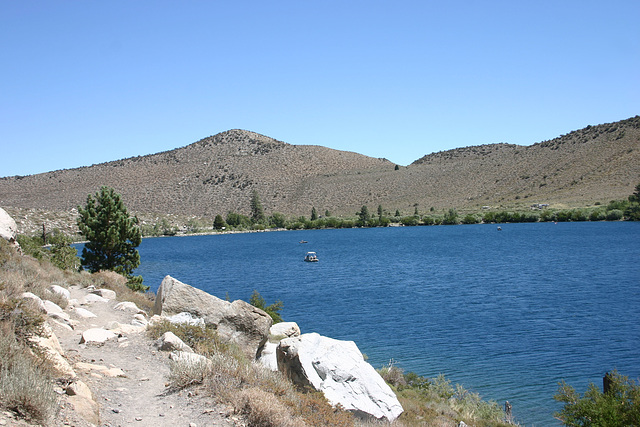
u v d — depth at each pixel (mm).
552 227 149625
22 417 5805
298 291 56875
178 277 72750
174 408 7762
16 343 7457
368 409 12875
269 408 7848
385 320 39438
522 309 42562
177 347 11414
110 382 8633
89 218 31516
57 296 15820
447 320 39000
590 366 26656
